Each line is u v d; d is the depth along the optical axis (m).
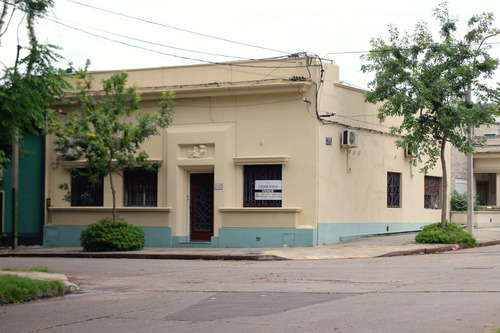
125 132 20.58
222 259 18.62
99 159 20.83
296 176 21.06
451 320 7.69
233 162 21.88
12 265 17.48
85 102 20.72
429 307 8.68
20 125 11.75
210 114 22.36
